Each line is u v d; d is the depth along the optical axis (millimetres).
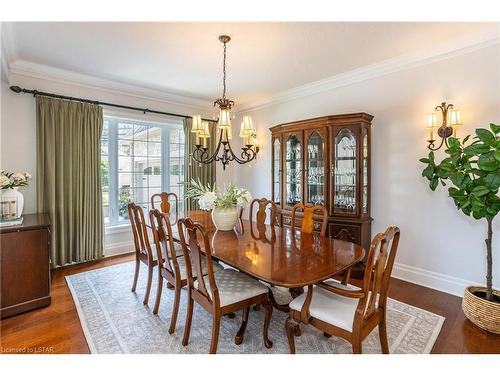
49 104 3230
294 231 2557
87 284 2918
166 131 4613
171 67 3205
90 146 3562
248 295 1818
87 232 3570
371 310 1522
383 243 1405
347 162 3236
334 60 3023
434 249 2828
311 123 3438
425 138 2854
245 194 2566
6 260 2258
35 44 2602
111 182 4027
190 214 3416
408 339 1942
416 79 2889
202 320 2232
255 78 3615
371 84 3264
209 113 4961
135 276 2768
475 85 2510
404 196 3027
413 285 2891
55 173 3289
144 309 2404
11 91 3039
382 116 3180
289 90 4129
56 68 3227
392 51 2803
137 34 2418
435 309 2379
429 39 2553
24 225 2398
